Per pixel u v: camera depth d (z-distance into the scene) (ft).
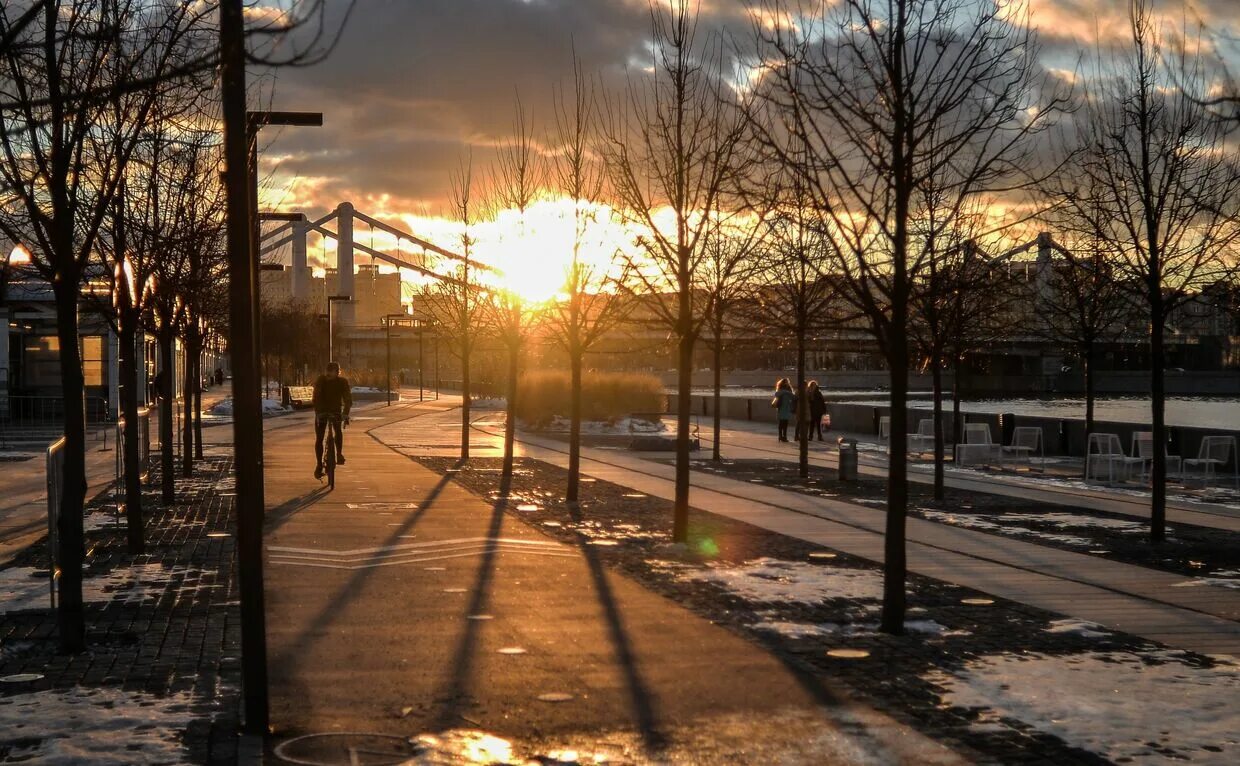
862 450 103.60
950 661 26.25
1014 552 43.21
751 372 332.19
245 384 21.12
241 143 21.66
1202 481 74.13
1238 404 272.51
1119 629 29.84
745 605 32.60
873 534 47.91
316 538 44.96
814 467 84.48
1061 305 86.53
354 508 55.11
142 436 88.38
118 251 41.63
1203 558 41.98
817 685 24.11
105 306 51.47
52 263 27.68
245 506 20.90
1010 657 26.68
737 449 104.63
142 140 37.37
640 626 29.68
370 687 23.86
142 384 152.35
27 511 53.98
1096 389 302.04
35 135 26.63
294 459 85.71
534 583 35.65
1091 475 77.25
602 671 25.18
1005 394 289.53
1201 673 25.25
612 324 61.41
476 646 27.40
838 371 315.37
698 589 34.96
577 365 59.36
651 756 19.65
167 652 26.43
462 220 89.86
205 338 90.43
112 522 49.57
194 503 56.65
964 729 21.08
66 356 26.66
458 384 337.72
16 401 134.92
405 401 238.07
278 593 33.81
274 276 261.03
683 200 45.03
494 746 20.13
